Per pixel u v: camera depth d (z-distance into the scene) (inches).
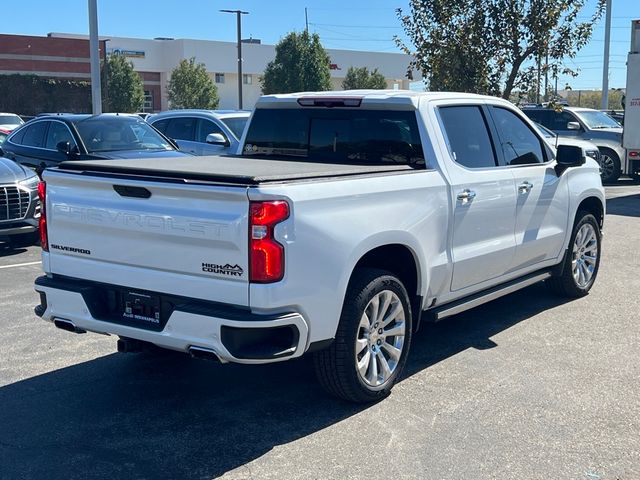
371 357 196.1
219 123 531.8
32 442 177.2
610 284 330.6
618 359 233.6
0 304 296.4
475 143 238.7
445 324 272.2
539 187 261.6
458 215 221.5
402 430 183.5
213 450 173.5
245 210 163.3
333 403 200.2
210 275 170.1
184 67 2369.6
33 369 225.3
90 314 190.5
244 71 2714.1
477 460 167.9
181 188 170.2
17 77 2103.8
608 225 492.1
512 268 255.6
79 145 443.2
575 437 179.5
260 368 227.5
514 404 198.7
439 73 522.0
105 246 188.1
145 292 182.2
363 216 185.5
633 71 658.8
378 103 226.2
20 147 482.6
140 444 176.6
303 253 169.2
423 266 208.4
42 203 201.0
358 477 160.4
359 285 188.5
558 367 226.7
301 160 243.6
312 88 2127.2
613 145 737.0
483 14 509.7
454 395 205.0
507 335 258.5
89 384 213.9
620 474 162.1
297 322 169.8
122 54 2395.4
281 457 169.8
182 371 225.1
